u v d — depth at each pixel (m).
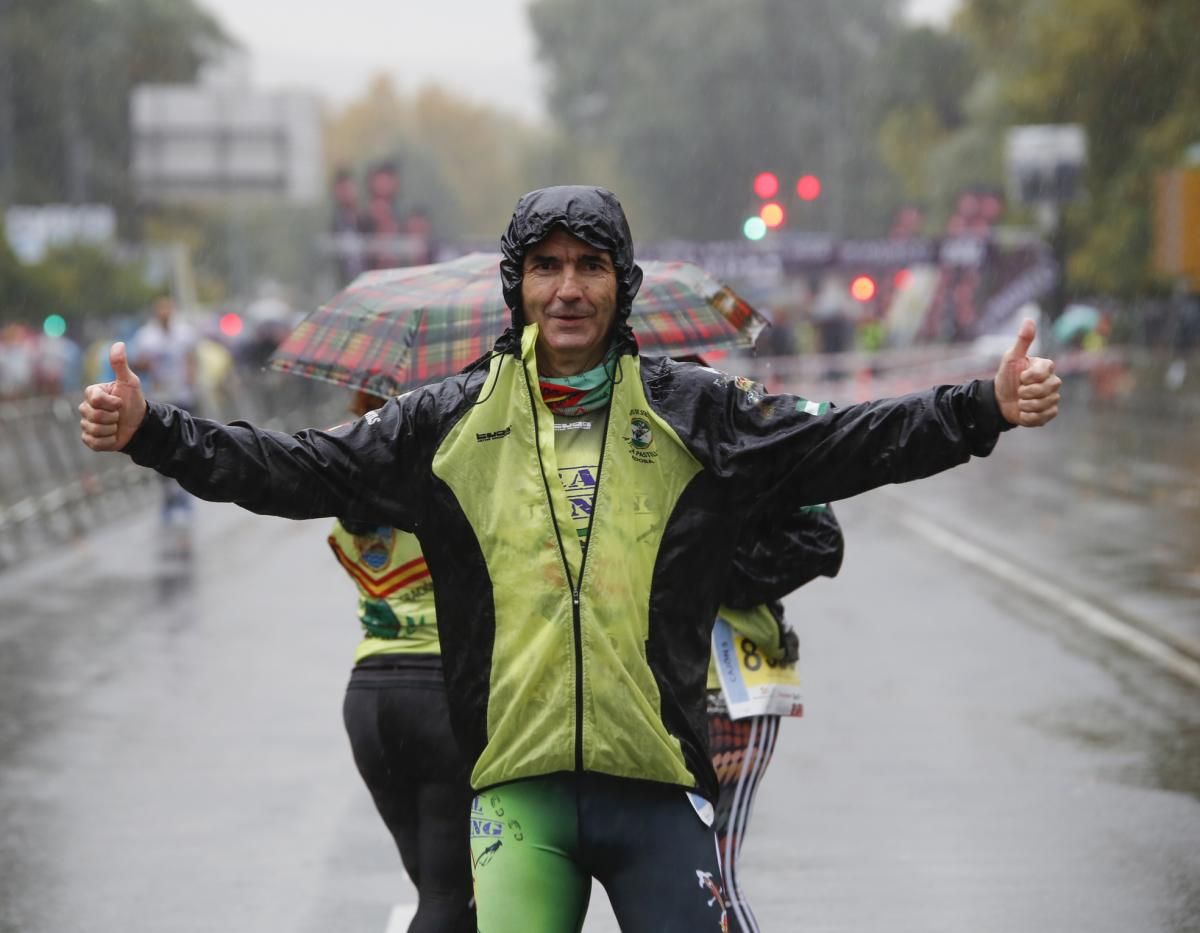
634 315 17.08
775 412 12.38
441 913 15.20
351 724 15.48
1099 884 20.72
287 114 140.25
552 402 12.41
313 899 20.69
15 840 23.12
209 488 12.17
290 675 33.59
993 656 34.25
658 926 12.19
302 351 17.34
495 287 17.22
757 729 15.28
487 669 12.28
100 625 39.84
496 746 12.24
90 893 20.95
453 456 12.29
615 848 12.30
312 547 54.25
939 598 41.34
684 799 12.33
